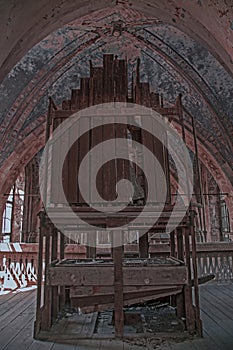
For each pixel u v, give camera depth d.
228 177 7.50
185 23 3.16
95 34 6.14
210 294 5.17
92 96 3.65
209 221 10.80
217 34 2.65
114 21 5.75
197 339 2.82
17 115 6.91
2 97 6.53
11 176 7.58
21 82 6.51
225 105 6.61
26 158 7.73
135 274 3.04
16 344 2.72
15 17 2.37
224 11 2.27
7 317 3.77
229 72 2.99
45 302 3.19
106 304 3.16
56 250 3.75
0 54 2.49
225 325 3.27
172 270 3.06
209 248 6.38
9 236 10.98
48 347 2.65
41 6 2.64
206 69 6.36
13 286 6.36
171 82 7.08
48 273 3.09
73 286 3.10
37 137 7.52
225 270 6.43
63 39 6.14
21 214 11.40
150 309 4.09
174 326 3.26
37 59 6.35
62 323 3.42
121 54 6.71
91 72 3.79
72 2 2.99
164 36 6.13
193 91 6.92
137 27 5.97
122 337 2.90
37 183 11.69
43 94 7.09
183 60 6.41
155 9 3.30
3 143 7.03
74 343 2.75
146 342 2.75
